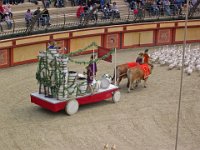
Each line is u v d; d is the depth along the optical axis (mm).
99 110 24125
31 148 19375
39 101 23547
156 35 41312
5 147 19359
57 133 20984
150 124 22359
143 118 23094
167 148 19672
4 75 30078
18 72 30922
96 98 24422
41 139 20297
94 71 24703
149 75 30047
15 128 21375
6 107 24109
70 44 35844
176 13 42594
